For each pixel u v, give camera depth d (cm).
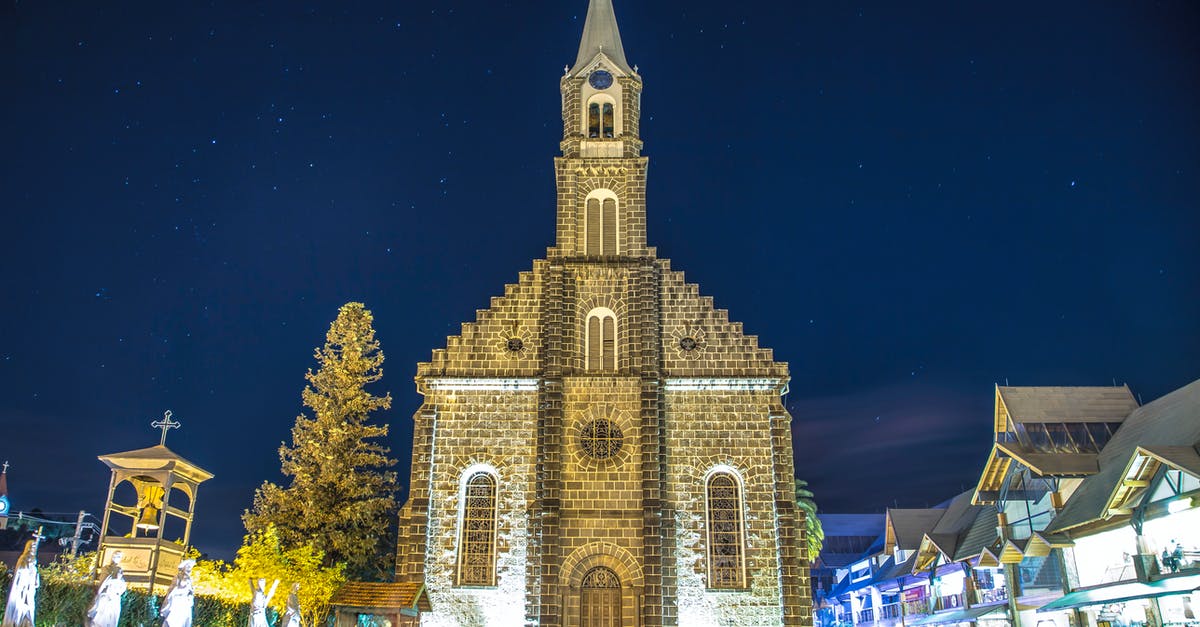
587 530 3781
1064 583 4047
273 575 3288
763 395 4003
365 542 4578
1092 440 4488
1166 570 3391
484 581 3738
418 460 3891
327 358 4950
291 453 4784
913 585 6131
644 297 4141
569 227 4341
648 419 3897
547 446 3862
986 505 5316
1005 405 4703
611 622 3678
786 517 3791
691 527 3791
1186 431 3666
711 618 3653
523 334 4128
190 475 2923
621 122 4609
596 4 5084
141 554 2662
